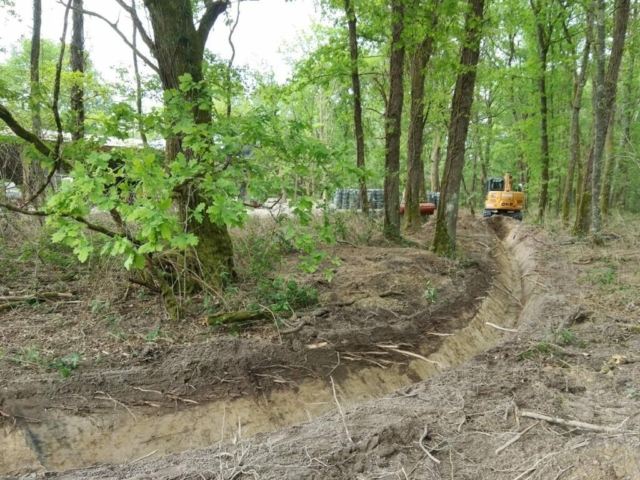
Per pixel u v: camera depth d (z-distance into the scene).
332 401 5.35
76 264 7.58
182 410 4.72
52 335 5.53
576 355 5.05
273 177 4.93
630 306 6.74
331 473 3.06
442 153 32.28
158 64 6.77
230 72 7.96
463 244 13.86
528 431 3.48
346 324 6.69
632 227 13.43
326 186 5.25
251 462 3.23
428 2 8.58
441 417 3.77
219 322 6.02
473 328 7.64
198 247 6.94
